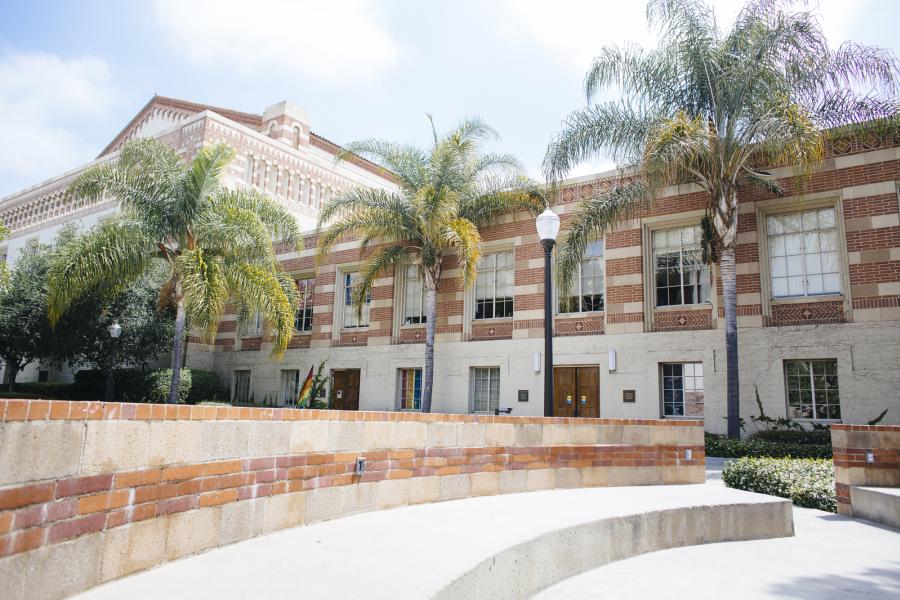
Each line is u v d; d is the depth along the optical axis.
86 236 17.98
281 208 21.61
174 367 19.11
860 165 15.59
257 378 26.47
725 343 16.47
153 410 4.07
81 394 26.30
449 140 19.89
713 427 16.38
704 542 7.23
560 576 5.66
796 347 15.64
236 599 3.44
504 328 20.50
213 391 26.39
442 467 7.28
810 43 15.00
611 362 17.98
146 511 3.98
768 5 15.36
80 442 3.50
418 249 20.77
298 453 5.54
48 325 22.34
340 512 5.98
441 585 3.80
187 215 18.91
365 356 23.42
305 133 34.97
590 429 9.15
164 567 4.06
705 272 17.50
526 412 19.33
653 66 16.08
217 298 17.69
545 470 8.52
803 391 15.71
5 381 32.19
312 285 26.44
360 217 20.28
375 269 20.91
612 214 16.88
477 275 21.61
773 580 5.72
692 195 17.67
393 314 23.12
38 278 23.59
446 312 21.66
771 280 16.56
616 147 16.34
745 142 14.94
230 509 4.76
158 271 24.41
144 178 19.12
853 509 8.76
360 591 3.65
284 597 3.50
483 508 6.80
